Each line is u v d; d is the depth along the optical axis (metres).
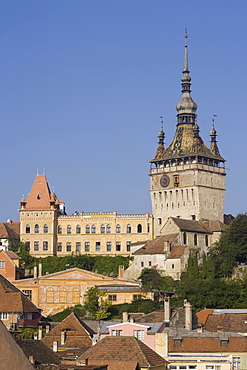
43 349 84.56
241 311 135.00
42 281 194.75
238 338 96.31
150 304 173.38
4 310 150.00
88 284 194.12
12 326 140.75
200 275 195.75
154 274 194.88
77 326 121.94
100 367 69.19
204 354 94.25
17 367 34.31
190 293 179.12
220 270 196.25
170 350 94.44
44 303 194.12
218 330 114.94
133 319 113.25
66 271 195.50
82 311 182.12
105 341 80.69
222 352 94.50
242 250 197.88
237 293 177.50
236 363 94.50
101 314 174.25
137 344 80.31
